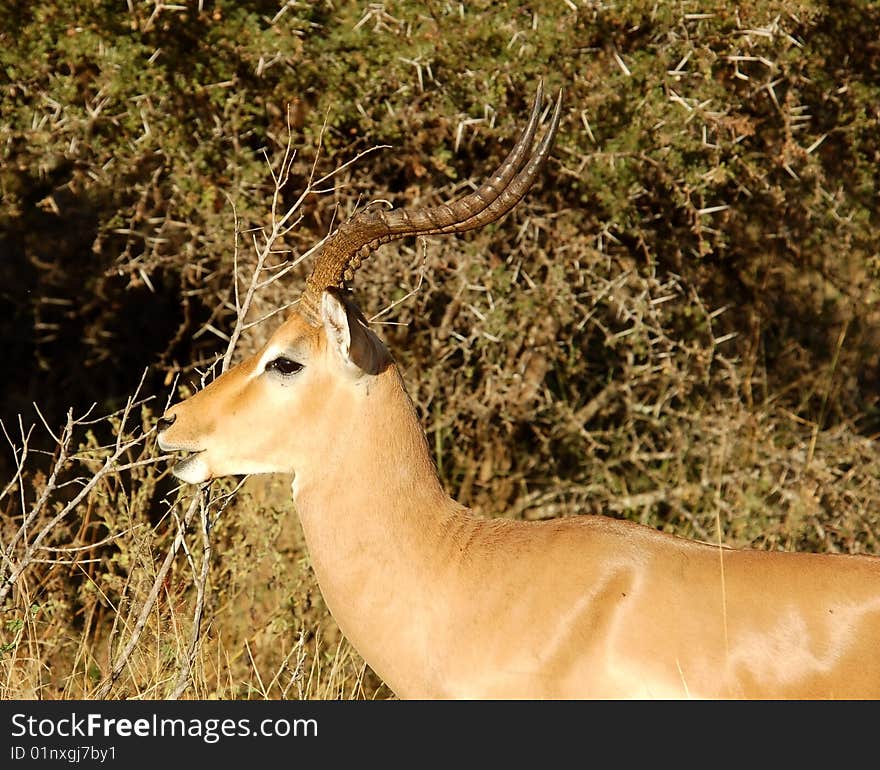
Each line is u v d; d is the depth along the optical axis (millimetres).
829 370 22656
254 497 15406
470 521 10672
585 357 21016
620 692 9836
